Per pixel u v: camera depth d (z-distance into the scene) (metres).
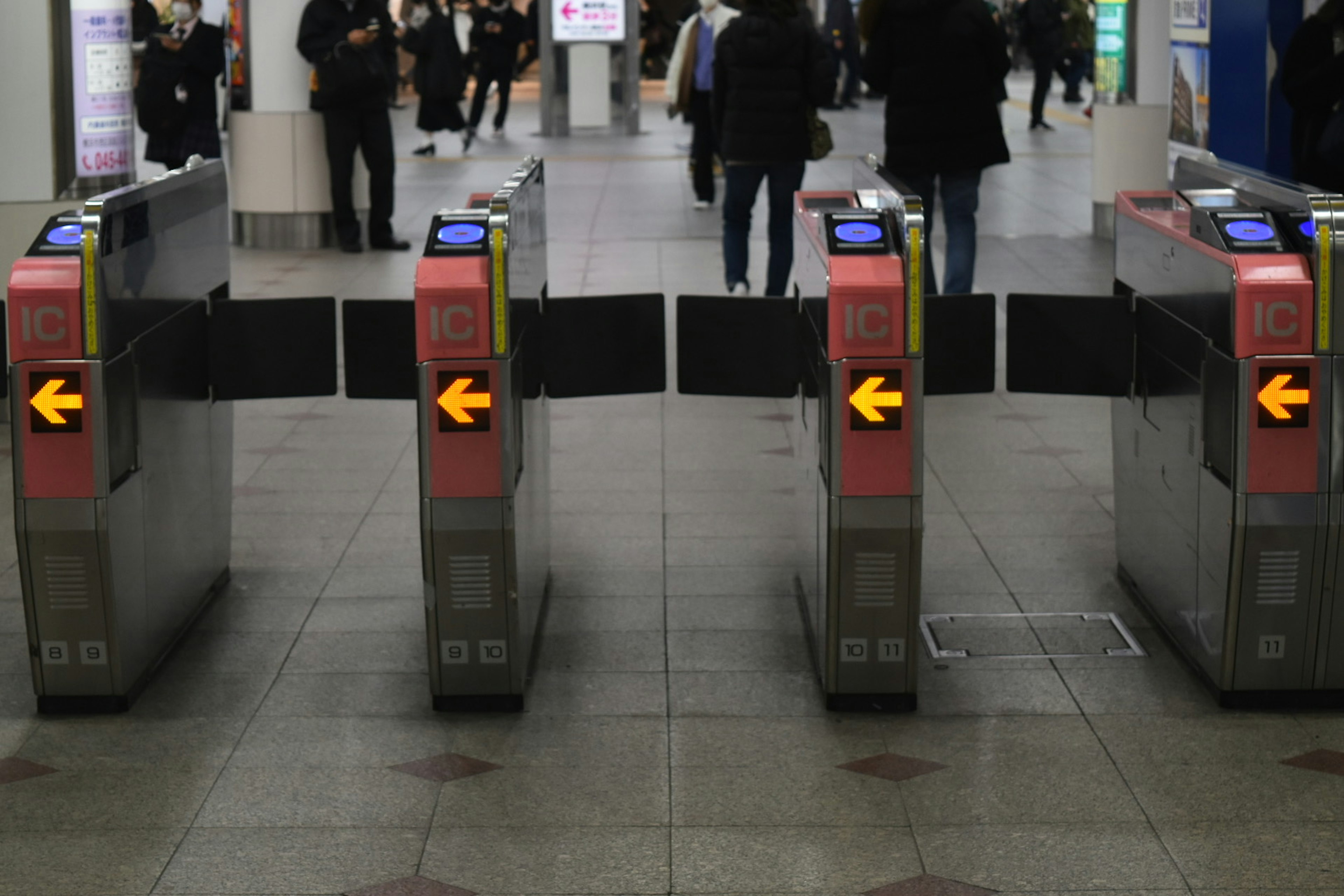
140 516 4.49
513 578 4.31
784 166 9.37
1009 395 7.84
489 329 4.20
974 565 5.54
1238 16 7.68
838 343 4.18
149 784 3.95
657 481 6.54
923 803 3.83
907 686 4.36
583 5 21.27
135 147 7.95
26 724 4.32
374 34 11.85
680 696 4.49
